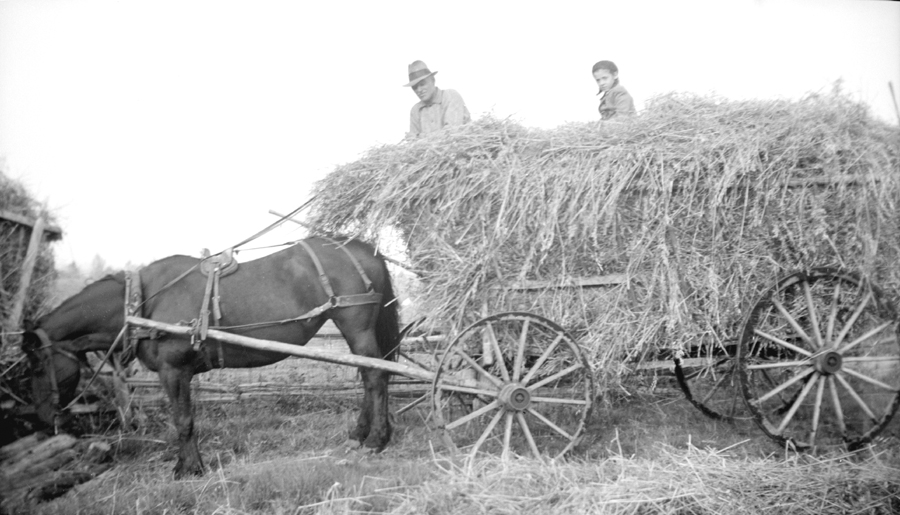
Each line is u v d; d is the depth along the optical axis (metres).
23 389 6.20
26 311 6.73
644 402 7.09
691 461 4.94
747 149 5.20
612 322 5.38
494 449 5.68
